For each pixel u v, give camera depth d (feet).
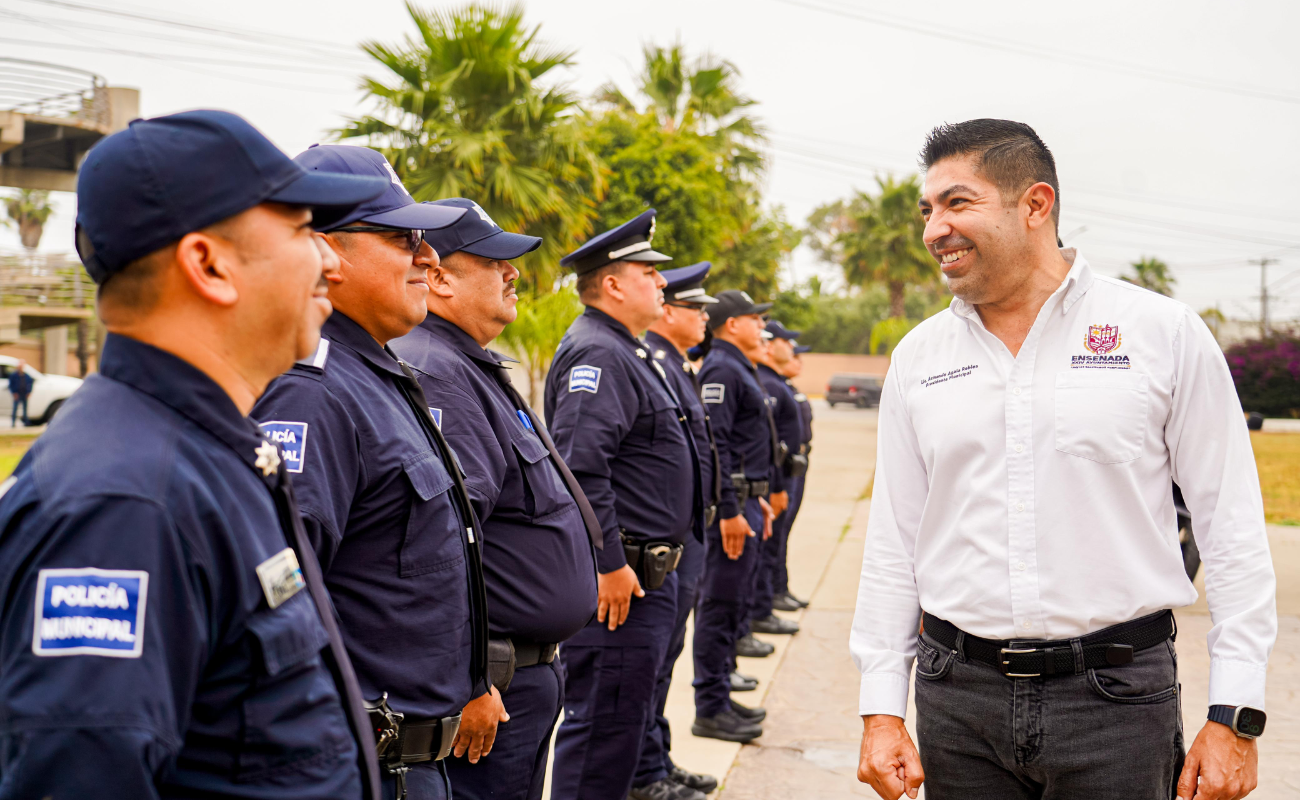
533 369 31.14
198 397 3.43
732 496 13.58
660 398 10.52
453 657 5.68
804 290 108.17
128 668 2.94
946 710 6.22
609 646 9.77
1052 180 6.12
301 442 5.04
